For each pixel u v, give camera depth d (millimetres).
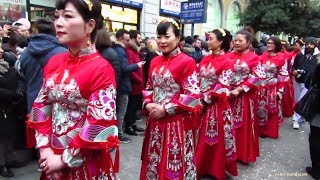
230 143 3814
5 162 3576
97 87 1575
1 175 3502
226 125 3768
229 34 3588
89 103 1570
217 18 17203
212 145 3674
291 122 7098
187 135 2797
